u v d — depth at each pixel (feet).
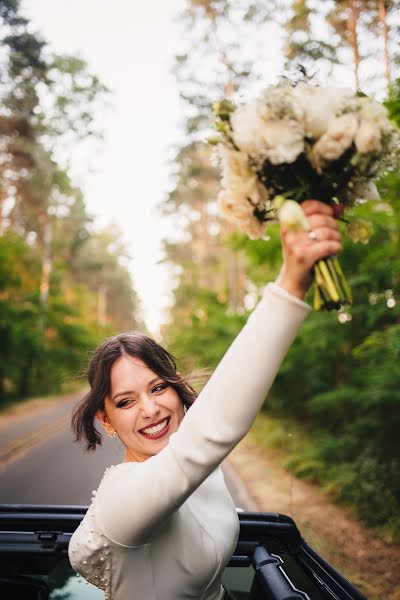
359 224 3.50
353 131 3.07
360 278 20.08
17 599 6.59
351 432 25.20
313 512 19.62
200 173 82.23
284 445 30.91
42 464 32.01
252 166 3.26
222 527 4.36
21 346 73.31
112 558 3.53
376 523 17.46
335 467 22.99
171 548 3.83
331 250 2.78
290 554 6.66
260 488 23.75
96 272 150.51
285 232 2.85
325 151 3.10
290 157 3.08
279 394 34.86
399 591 12.80
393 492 18.98
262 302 3.00
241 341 3.01
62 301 93.45
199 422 3.05
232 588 6.66
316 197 3.27
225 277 77.36
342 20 26.55
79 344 89.35
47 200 92.38
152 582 3.72
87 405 4.46
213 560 4.06
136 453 4.48
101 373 4.39
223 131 3.34
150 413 4.27
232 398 2.98
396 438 22.48
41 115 84.43
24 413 63.98
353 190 3.31
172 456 3.17
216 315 59.72
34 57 78.79
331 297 2.77
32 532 7.29
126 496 3.31
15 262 70.49
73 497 23.71
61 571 7.07
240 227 3.45
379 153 3.19
